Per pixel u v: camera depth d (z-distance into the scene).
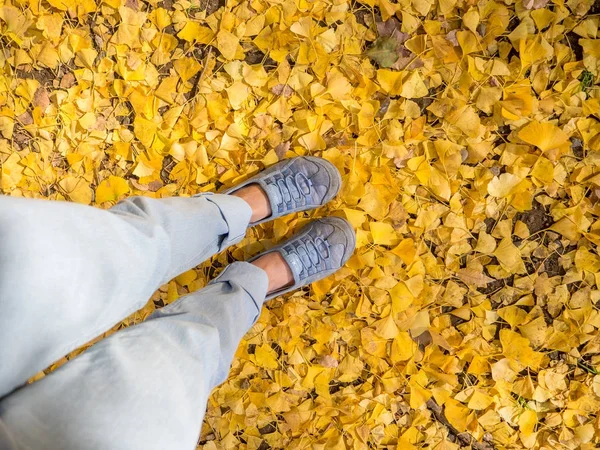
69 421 0.41
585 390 0.94
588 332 0.92
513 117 0.88
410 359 0.97
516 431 0.96
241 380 1.01
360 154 0.94
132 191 0.99
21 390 0.42
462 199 0.93
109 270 0.48
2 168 0.98
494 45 0.88
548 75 0.88
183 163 0.96
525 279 0.94
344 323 0.98
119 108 0.96
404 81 0.90
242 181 0.97
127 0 0.92
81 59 0.94
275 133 0.95
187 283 1.00
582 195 0.90
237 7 0.91
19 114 0.97
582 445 0.94
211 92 0.94
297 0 0.89
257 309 0.75
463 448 0.99
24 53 0.95
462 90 0.90
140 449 0.42
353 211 0.96
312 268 0.92
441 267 0.95
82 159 0.97
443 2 0.87
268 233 0.99
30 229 0.41
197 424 0.49
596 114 0.87
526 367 0.95
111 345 0.48
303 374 1.00
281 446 1.01
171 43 0.93
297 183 0.92
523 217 0.93
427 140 0.92
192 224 0.65
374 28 0.90
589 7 0.84
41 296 0.41
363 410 0.98
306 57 0.91
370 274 0.96
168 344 0.52
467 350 0.96
